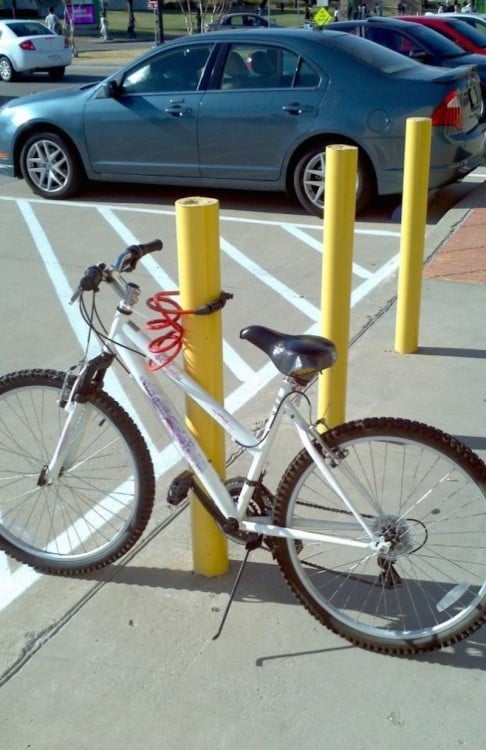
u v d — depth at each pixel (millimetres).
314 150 7879
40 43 22438
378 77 7598
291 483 2684
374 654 2746
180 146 8328
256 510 2822
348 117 7625
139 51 31203
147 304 2740
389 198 8656
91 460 3902
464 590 2855
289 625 2873
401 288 4805
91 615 2939
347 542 2703
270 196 9000
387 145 7617
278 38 7859
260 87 7941
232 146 8141
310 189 8055
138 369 2824
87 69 25859
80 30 41531
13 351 5230
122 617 2926
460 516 3371
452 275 6172
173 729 2488
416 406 4332
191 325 2748
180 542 3316
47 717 2539
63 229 7910
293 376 2592
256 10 42531
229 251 7160
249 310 5848
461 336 5168
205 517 2982
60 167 8977
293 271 6629
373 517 2719
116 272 2783
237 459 3906
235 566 3160
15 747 2441
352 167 3572
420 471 3643
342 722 2496
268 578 3098
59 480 3354
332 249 3678
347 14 30312
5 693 2627
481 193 8492
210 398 2758
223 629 2855
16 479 3820
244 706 2559
